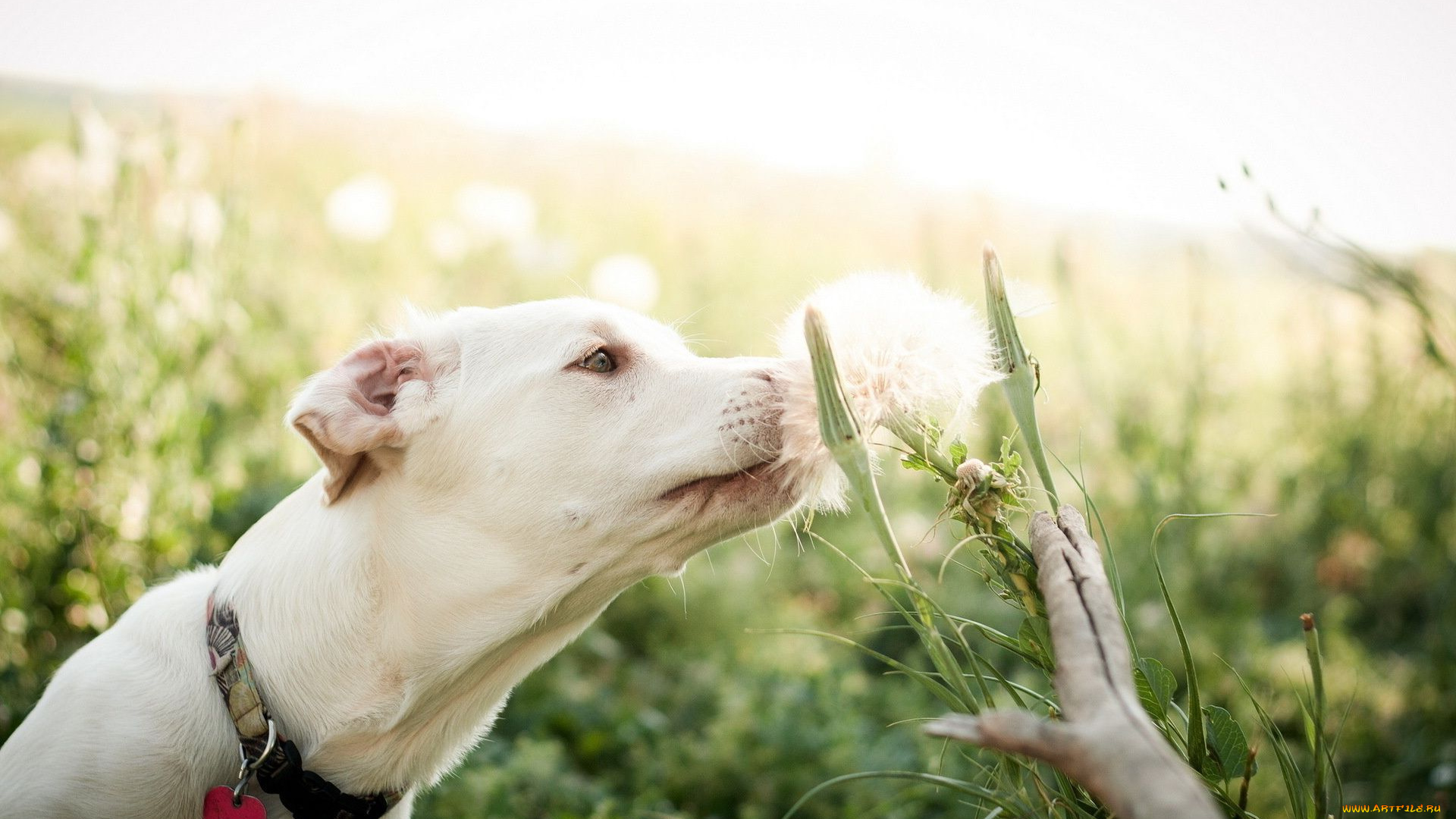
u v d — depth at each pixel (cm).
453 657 259
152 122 589
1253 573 598
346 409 253
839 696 445
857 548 598
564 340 266
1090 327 763
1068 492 627
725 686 459
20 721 369
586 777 418
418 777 275
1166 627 489
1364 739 424
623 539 257
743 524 255
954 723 139
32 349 541
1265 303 762
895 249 997
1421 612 553
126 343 480
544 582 259
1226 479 646
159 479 470
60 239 598
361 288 790
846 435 178
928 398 204
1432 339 357
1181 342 698
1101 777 126
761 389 253
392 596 258
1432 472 561
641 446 255
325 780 254
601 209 1087
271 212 879
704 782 396
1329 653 496
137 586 443
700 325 823
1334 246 359
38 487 455
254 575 266
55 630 435
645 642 530
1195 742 189
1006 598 202
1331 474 629
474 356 267
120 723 246
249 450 586
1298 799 195
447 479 258
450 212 995
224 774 252
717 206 1106
